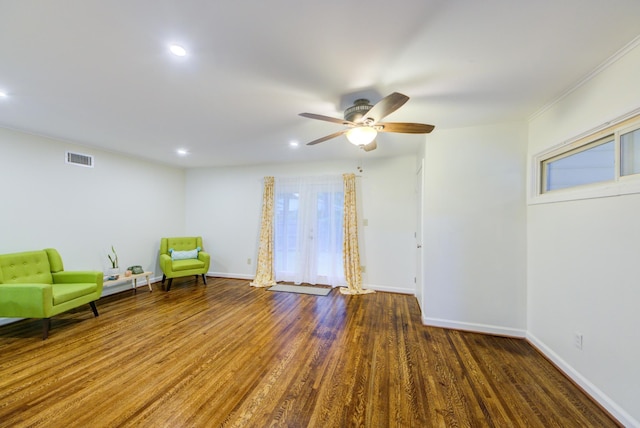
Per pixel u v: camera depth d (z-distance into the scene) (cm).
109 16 132
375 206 464
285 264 512
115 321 318
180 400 183
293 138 343
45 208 344
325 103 233
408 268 446
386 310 364
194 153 434
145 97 224
